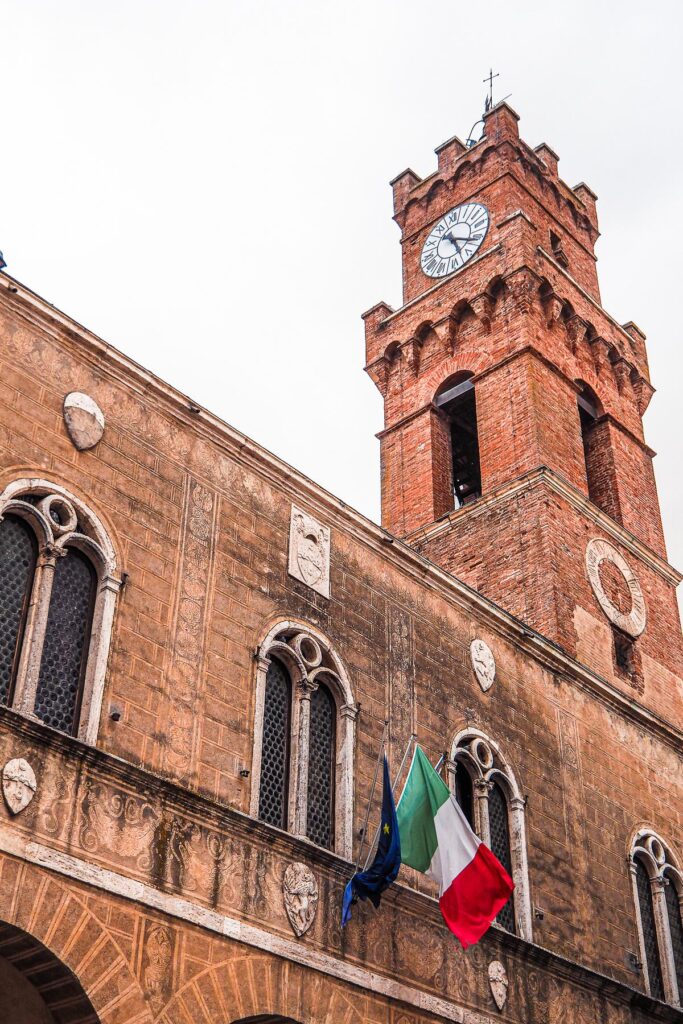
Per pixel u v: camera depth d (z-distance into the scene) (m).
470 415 45.44
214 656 23.14
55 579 21.52
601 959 28.67
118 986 19.22
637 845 31.80
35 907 18.66
